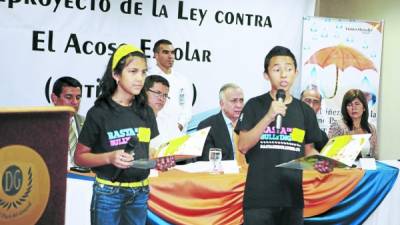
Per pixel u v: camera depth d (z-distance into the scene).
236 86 3.91
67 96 3.51
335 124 4.04
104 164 2.32
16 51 3.40
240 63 3.93
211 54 3.85
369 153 4.11
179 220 3.34
